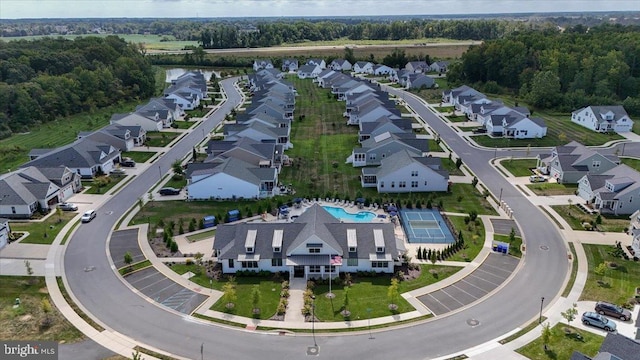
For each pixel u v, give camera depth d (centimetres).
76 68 16362
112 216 7662
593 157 8912
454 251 6506
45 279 5828
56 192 8144
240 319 5072
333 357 4494
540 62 17588
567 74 16575
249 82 19638
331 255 5906
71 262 6231
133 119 12688
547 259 6284
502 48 18938
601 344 4403
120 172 9650
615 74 15375
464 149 11106
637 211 7100
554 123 13400
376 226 6203
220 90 18900
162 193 8519
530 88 16725
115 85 16712
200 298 5450
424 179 8556
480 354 4519
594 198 7919
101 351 4572
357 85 16275
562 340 4688
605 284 5678
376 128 11419
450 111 14875
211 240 6825
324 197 8256
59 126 13488
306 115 14462
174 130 13012
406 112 14775
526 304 5312
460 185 8894
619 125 12450
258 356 4509
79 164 9294
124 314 5156
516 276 5891
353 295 5509
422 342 4700
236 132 11069
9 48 17862
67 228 7219
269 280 5841
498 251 6488
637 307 5216
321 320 5056
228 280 5828
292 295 5519
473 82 19700
